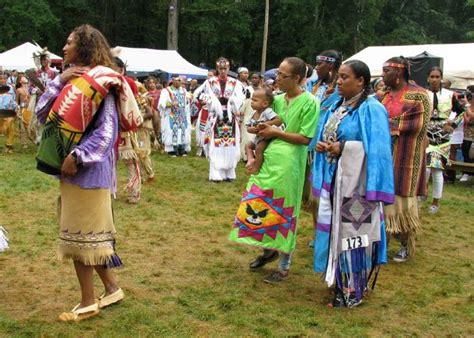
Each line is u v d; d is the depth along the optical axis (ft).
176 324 13.16
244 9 146.10
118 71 13.71
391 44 143.64
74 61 12.46
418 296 15.67
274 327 13.30
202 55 159.53
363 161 14.08
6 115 29.30
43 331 12.52
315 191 14.94
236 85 32.30
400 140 18.43
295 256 19.01
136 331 12.73
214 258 18.28
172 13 126.00
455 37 159.22
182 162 40.40
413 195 18.49
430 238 22.26
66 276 15.96
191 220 23.00
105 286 13.97
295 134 15.43
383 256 14.85
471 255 20.06
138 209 24.54
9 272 16.14
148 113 29.14
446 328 13.78
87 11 139.85
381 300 15.33
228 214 24.31
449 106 26.17
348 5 138.82
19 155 39.47
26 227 20.72
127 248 18.88
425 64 46.29
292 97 15.72
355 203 14.16
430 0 168.45
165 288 15.44
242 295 15.17
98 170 12.45
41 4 121.70
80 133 12.10
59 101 12.07
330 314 14.21
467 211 27.43
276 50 148.36
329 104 16.62
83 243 12.49
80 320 13.09
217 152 32.24
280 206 15.65
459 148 37.29
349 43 138.62
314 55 137.59
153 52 87.66
